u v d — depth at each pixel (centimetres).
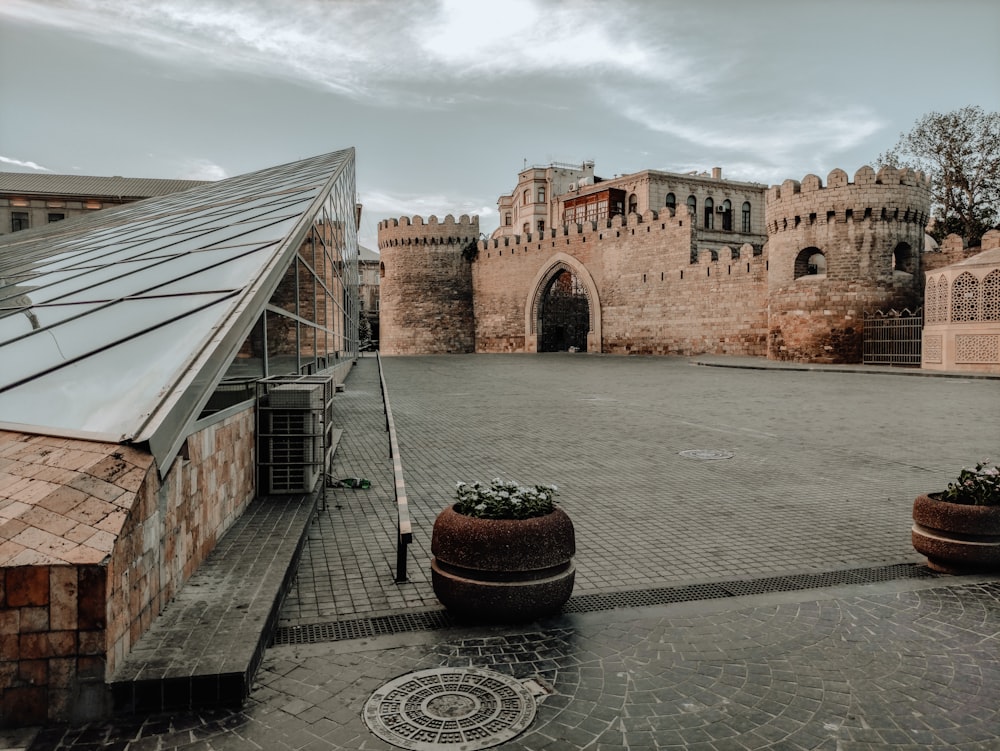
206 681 399
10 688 379
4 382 615
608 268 5603
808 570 664
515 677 449
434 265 6625
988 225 4684
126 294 820
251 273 809
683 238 5022
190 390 527
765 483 1041
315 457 853
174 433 497
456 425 1631
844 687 435
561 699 421
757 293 4534
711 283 4834
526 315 6247
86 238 1733
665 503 927
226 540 652
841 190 3741
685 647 493
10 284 1110
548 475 1095
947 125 4700
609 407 1984
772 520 842
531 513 557
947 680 444
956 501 669
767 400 2102
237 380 747
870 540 761
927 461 1193
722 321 4766
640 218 5338
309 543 730
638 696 425
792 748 371
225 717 393
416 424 1644
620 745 373
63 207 6994
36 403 562
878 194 3688
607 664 468
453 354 6162
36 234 2638
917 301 3850
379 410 1888
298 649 487
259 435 840
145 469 451
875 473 1106
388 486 996
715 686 437
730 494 975
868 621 539
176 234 1260
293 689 429
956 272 3028
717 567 673
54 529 398
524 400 2177
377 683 439
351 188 3219
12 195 6869
